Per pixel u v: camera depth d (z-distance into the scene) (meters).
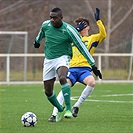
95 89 52.16
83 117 28.67
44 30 25.88
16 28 84.06
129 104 36.91
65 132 22.95
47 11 84.94
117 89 52.16
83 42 26.95
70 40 25.61
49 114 30.23
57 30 25.47
